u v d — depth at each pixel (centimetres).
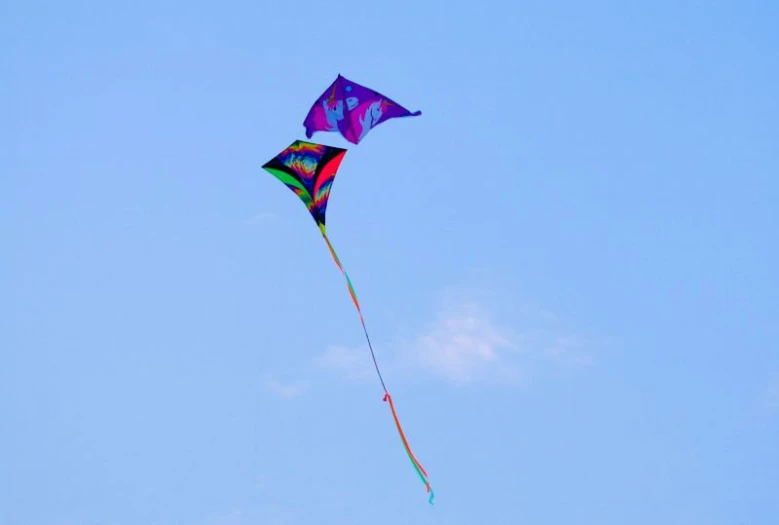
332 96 3356
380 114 3341
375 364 3083
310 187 3306
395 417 3033
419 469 2983
